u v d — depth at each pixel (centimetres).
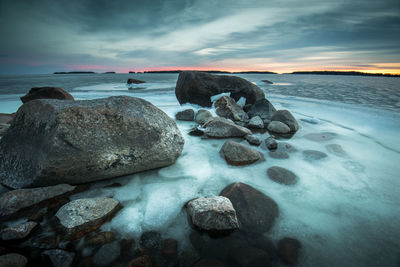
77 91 1431
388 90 1471
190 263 167
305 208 237
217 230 196
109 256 170
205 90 771
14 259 154
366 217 224
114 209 220
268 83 2359
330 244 189
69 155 232
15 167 250
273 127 534
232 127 473
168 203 239
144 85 2041
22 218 202
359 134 504
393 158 369
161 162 302
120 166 268
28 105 271
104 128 256
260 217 217
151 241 186
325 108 814
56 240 180
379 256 178
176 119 644
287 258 174
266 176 304
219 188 272
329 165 342
